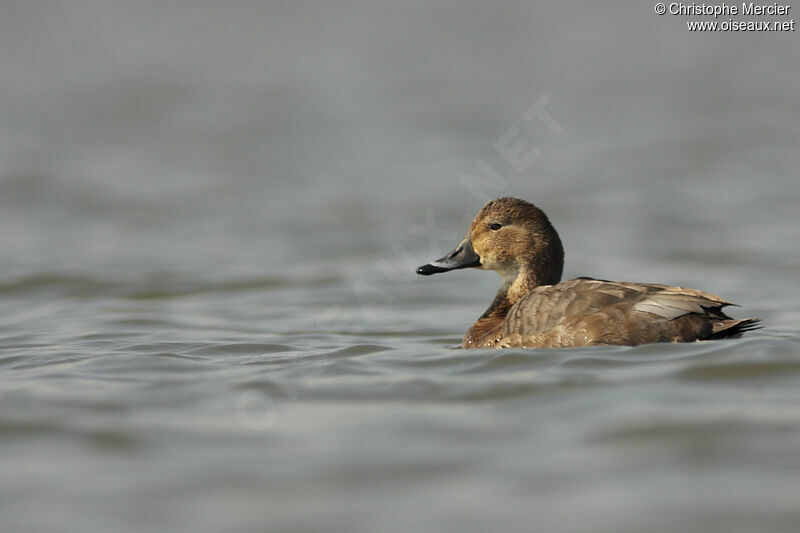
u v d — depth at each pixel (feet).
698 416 24.48
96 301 49.98
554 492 20.90
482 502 20.61
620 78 127.95
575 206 74.54
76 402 27.50
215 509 20.59
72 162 94.17
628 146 95.14
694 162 87.81
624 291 32.17
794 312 42.32
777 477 21.09
